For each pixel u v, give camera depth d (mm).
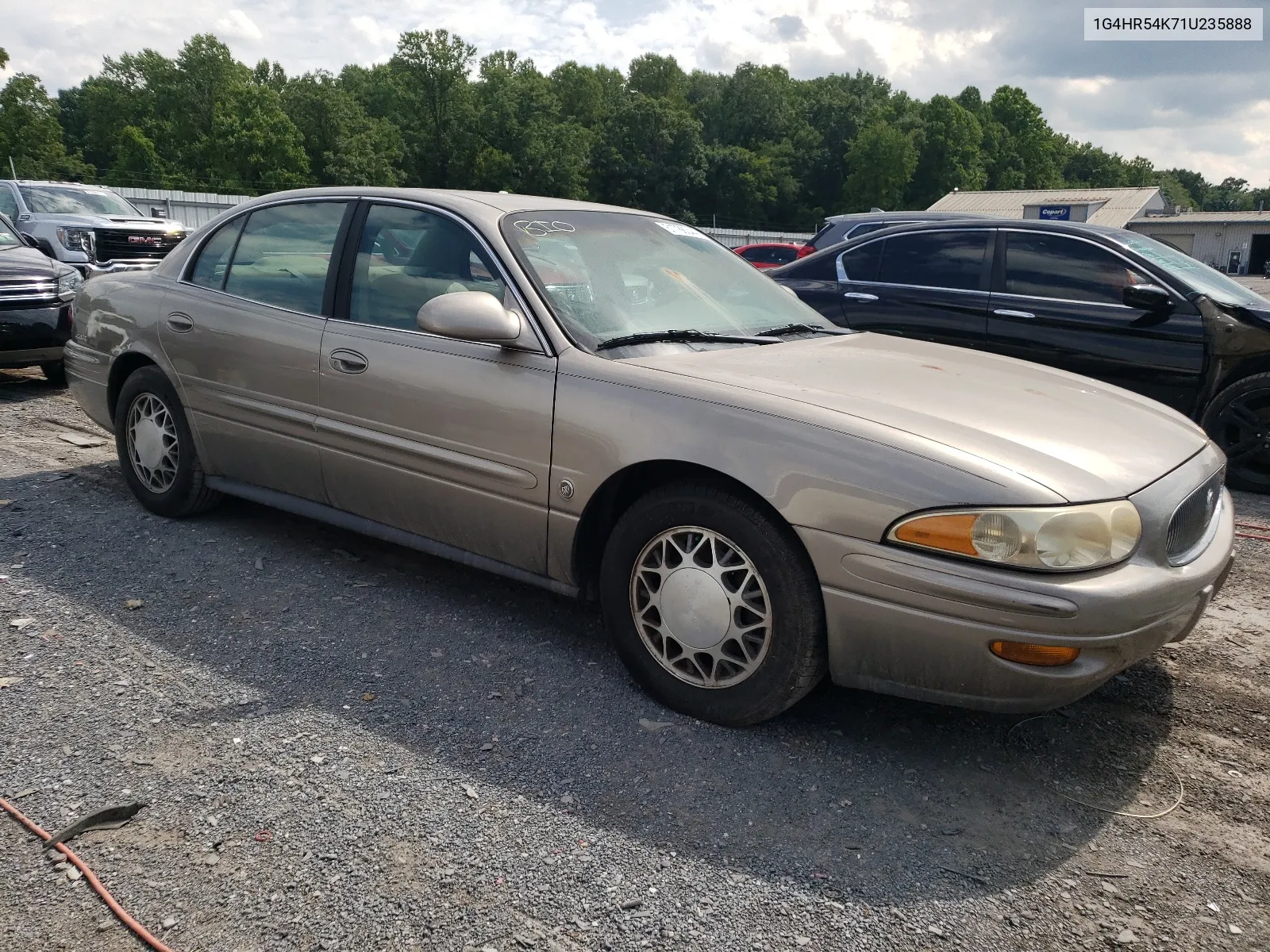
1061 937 2109
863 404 2818
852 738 2893
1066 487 2510
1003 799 2619
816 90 138250
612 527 3248
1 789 2473
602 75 131875
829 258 7211
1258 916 2197
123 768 2578
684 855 2322
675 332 3371
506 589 3928
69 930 2020
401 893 2154
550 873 2240
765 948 2039
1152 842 2457
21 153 74250
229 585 3830
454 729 2844
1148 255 6062
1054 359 6203
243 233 4254
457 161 90000
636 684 3168
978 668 2508
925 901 2203
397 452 3500
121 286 4672
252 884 2168
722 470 2752
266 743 2727
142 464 4551
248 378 3979
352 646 3355
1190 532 2801
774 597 2744
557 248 3518
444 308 3127
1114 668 2512
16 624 3381
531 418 3131
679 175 98500
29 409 7121
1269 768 2814
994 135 128500
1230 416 5812
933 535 2494
